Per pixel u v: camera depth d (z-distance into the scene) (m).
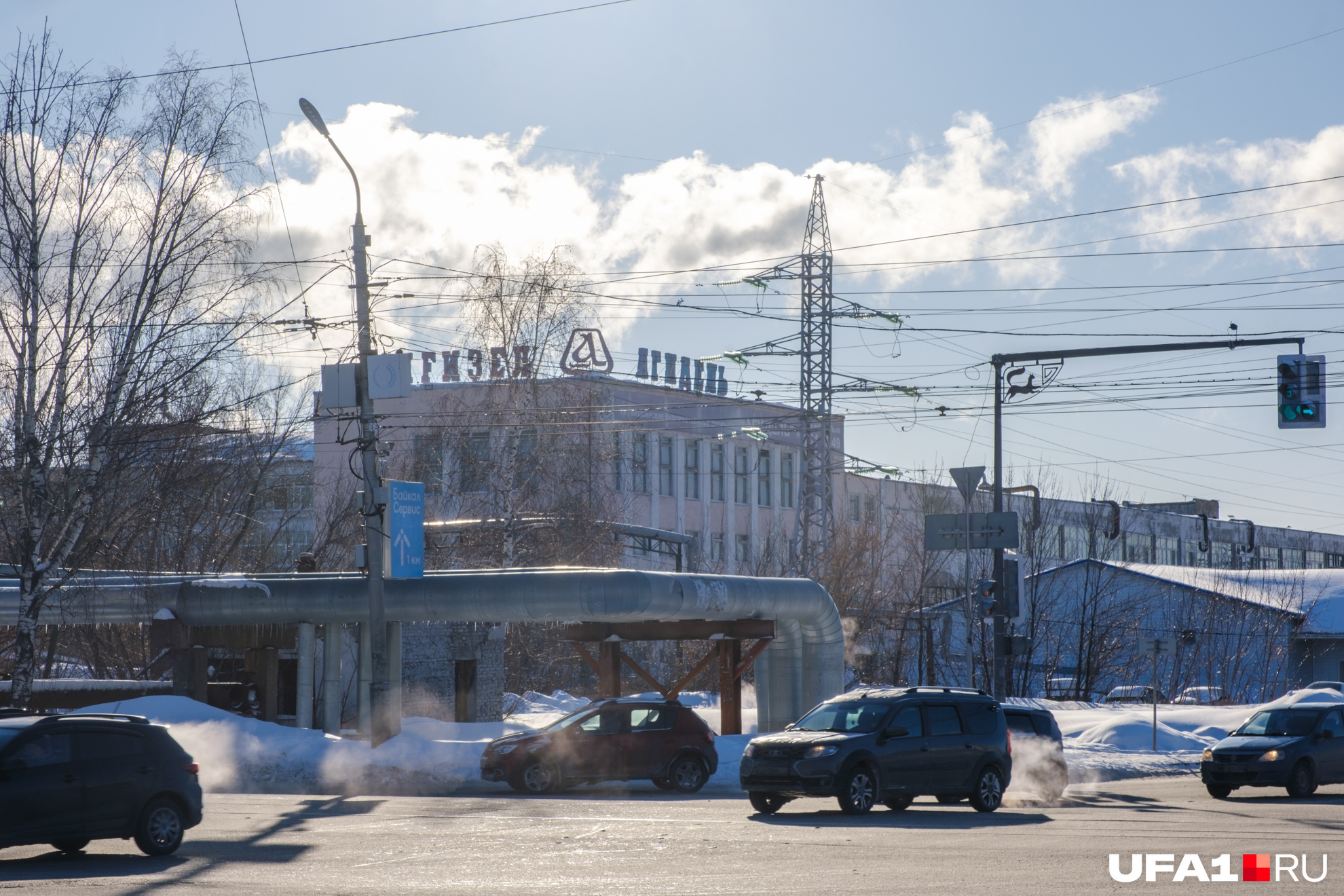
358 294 32.53
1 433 34.66
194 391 36.59
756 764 23.03
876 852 17.09
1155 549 120.19
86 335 34.69
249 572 53.81
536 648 59.75
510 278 54.34
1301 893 13.58
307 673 38.47
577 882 14.45
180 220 35.00
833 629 40.12
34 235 34.28
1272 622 76.50
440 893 13.71
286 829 20.14
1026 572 65.75
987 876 14.80
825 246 68.06
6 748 16.12
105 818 16.61
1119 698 70.19
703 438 99.31
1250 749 28.28
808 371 67.62
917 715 23.94
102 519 38.31
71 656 55.41
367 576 35.91
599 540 56.81
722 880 14.59
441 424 58.41
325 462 78.31
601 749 28.66
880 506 91.44
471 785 30.72
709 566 94.00
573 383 56.97
